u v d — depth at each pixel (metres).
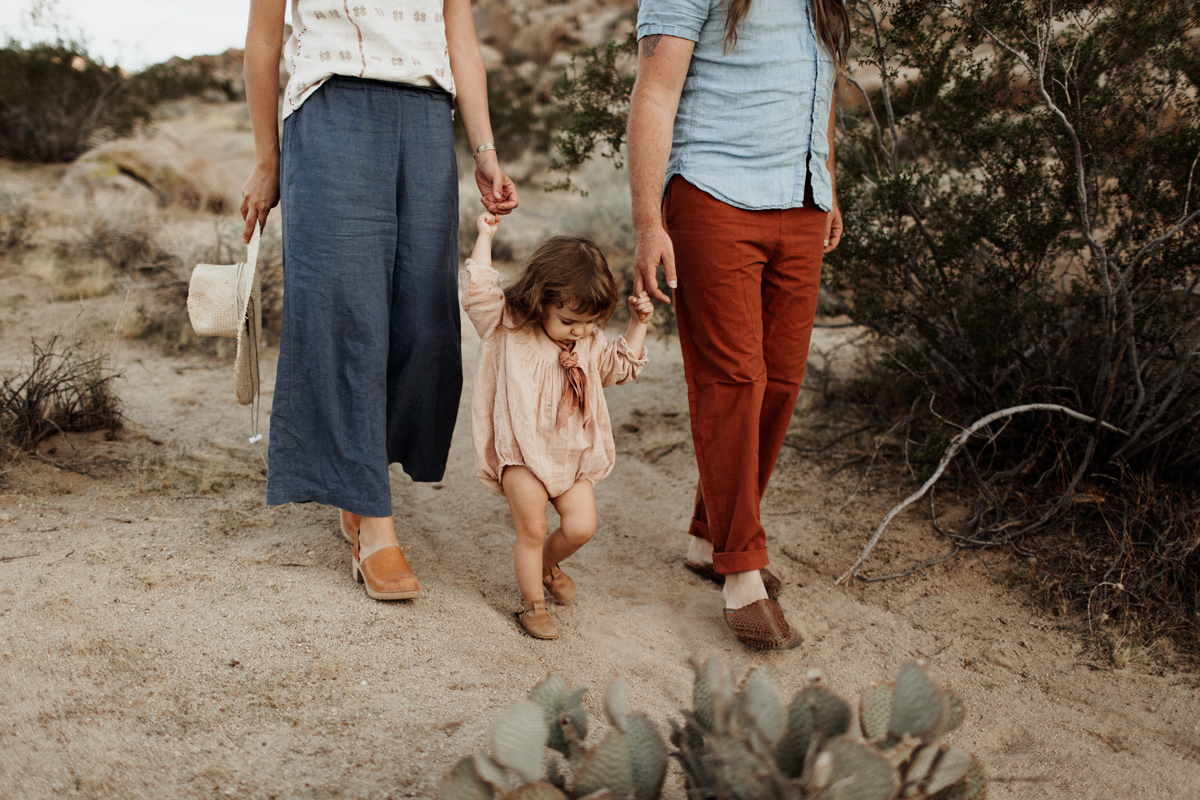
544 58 35.28
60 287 6.41
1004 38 3.26
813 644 2.57
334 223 2.38
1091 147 3.05
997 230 3.30
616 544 3.26
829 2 2.46
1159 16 3.10
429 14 2.45
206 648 2.09
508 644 2.35
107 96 13.43
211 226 8.80
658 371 5.45
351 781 1.69
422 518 3.29
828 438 4.14
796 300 2.58
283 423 2.47
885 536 3.21
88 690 1.89
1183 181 2.97
